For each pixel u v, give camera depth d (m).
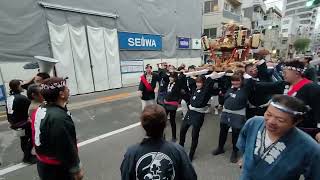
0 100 8.06
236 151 4.13
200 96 4.09
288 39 52.56
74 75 10.22
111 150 4.61
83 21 10.45
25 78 8.73
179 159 1.65
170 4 15.34
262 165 1.65
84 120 6.59
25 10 8.53
